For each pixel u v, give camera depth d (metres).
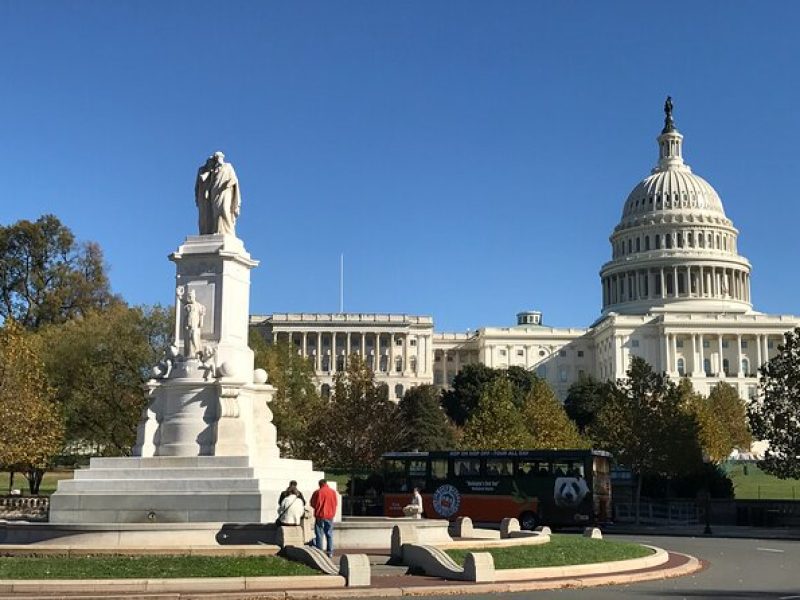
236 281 36.47
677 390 89.62
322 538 27.95
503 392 101.81
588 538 38.88
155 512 31.41
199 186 37.25
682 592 25.31
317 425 80.56
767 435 62.75
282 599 22.25
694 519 71.94
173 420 34.50
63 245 114.12
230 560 25.55
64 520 31.94
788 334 63.22
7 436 58.22
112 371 73.62
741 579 29.47
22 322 110.19
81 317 99.12
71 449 75.50
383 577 26.22
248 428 35.06
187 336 35.44
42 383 63.91
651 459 80.88
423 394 148.62
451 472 63.72
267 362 81.00
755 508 66.88
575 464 61.41
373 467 80.75
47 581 22.30
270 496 31.28
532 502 61.19
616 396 89.56
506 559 28.89
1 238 111.75
